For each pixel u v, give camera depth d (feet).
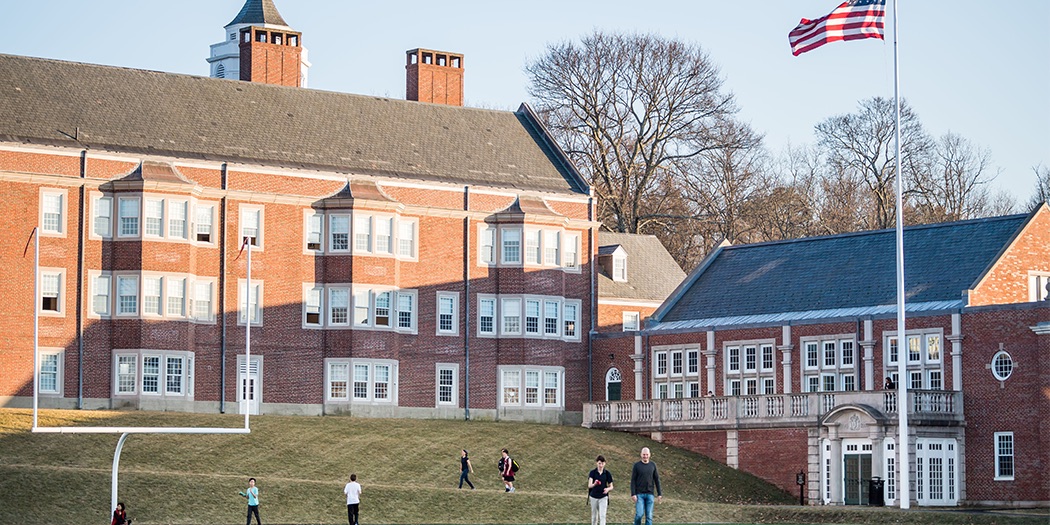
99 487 253.24
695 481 308.81
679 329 353.72
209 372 338.34
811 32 272.10
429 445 309.83
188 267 334.85
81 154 329.31
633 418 342.23
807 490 305.94
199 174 340.39
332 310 350.23
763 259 362.12
